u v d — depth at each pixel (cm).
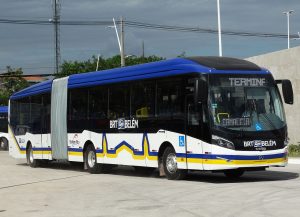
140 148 1997
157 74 1917
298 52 3112
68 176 2208
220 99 1709
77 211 1272
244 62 1812
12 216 1238
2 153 4491
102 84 2241
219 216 1121
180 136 1800
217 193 1469
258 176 1941
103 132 2223
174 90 1833
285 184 1628
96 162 2275
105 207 1316
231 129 1684
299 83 3109
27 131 2917
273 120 1741
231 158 1669
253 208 1202
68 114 2491
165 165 1883
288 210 1162
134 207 1295
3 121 4981
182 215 1152
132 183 1828
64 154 2520
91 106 2314
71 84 2477
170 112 1848
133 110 2036
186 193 1499
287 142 1761
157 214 1180
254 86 1755
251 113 1720
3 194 1669
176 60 1844
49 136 2666
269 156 1703
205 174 2102
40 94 2772
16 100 3086
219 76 1723
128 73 2080
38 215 1237
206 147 1702
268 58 3356
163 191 1569
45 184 1912
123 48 4491
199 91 1684
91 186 1786
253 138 1695
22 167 2875
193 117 1750
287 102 1786
